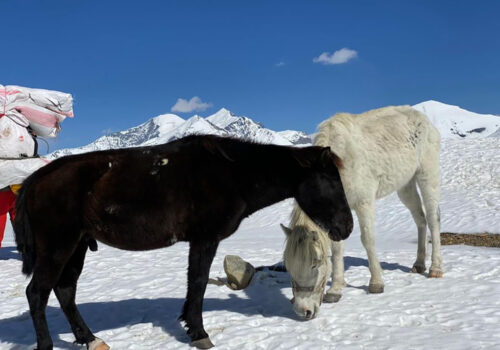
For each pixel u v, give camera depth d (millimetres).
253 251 11523
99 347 4598
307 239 5070
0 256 10945
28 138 8758
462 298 6109
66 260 4445
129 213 4461
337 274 6207
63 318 5891
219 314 5695
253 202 4883
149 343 4895
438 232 7457
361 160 6238
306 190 4824
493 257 8758
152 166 4570
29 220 4395
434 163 7434
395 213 19469
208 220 4641
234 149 4766
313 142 6363
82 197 4410
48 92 8609
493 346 4469
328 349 4543
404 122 7113
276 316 5648
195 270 4668
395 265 8469
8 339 5195
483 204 18734
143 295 7016
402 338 4789
